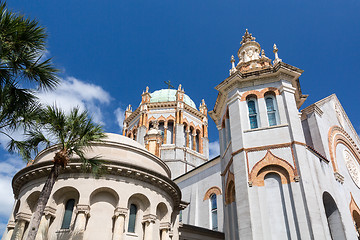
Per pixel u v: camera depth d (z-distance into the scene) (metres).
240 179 21.39
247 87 25.14
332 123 30.67
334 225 22.61
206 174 37.94
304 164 20.39
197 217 35.78
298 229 18.36
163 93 62.94
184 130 56.72
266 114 23.38
